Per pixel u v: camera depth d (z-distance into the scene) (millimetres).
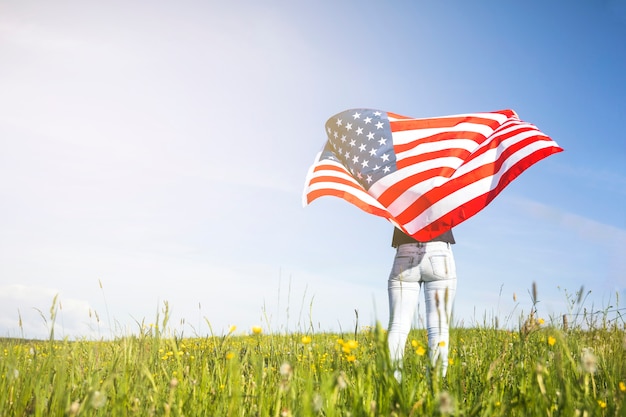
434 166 4641
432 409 2031
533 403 2203
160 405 2457
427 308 4320
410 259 4359
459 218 4316
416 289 4418
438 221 4336
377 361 2092
